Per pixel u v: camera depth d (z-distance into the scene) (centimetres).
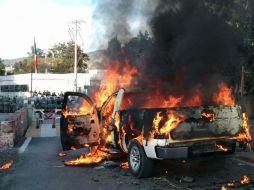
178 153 682
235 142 745
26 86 5425
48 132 1590
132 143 755
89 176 767
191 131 695
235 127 742
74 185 698
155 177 739
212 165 818
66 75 5334
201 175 748
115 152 848
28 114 1880
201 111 706
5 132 1170
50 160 955
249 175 743
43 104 2797
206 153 711
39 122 1875
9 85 5697
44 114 1920
